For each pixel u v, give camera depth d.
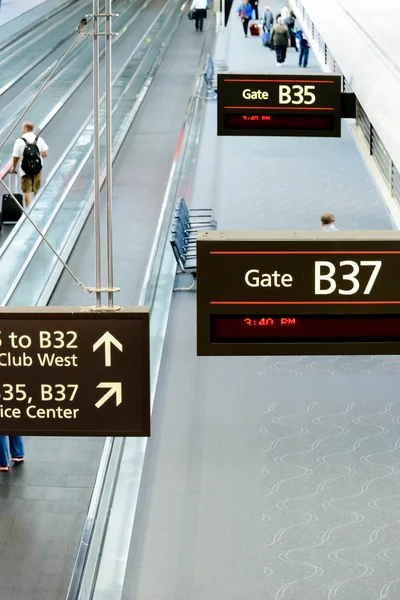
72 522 11.30
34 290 16.62
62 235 18.78
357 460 12.54
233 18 47.66
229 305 7.91
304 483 12.03
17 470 12.34
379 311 7.91
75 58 32.22
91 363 7.74
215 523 11.27
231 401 14.29
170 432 13.38
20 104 27.05
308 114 16.97
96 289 8.05
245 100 17.02
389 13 18.34
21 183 20.72
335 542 10.84
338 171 24.69
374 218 21.30
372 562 10.47
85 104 28.56
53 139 25.91
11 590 10.16
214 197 22.95
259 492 11.87
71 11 39.44
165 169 23.86
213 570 10.45
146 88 30.69
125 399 7.79
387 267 7.84
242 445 12.98
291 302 7.91
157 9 42.72
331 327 7.96
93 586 9.95
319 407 14.05
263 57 38.09
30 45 31.94
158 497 11.83
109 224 8.09
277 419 13.70
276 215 21.64
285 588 10.10
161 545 10.91
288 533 11.04
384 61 14.27
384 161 13.87
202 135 28.31
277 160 25.84
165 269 18.50
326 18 21.78
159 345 15.74
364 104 14.88
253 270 7.87
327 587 10.09
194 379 15.02
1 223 19.95
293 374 15.15
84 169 21.22
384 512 11.38
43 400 7.81
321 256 7.83
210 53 36.22
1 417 7.86
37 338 7.72
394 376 15.02
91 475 12.28
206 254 7.84
